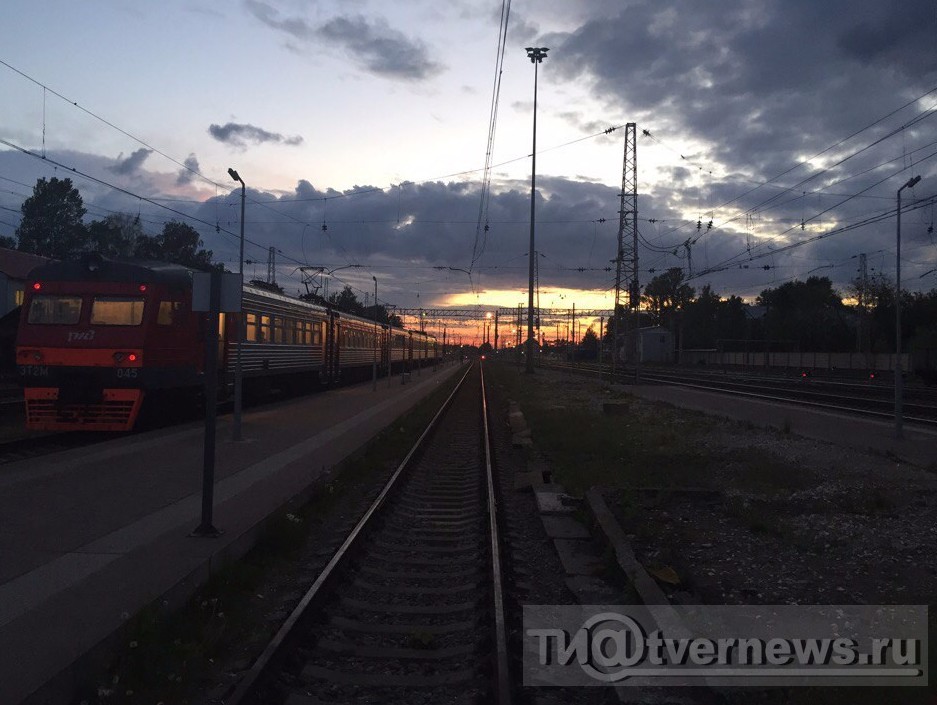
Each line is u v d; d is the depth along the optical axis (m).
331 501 11.69
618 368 75.25
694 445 18.25
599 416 26.20
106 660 5.23
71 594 6.23
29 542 7.92
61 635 5.33
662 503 11.49
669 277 115.38
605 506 10.61
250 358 23.92
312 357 32.25
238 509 9.59
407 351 64.06
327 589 7.11
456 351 146.00
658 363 101.50
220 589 7.02
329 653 5.83
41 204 55.78
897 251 18.80
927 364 45.72
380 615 6.82
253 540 8.62
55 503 9.92
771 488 12.64
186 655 5.48
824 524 9.99
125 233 59.72
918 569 8.03
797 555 8.64
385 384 45.47
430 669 5.62
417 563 8.56
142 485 11.22
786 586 7.52
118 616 5.71
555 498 12.12
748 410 27.81
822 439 18.84
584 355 118.69
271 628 6.20
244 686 4.74
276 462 13.68
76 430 18.03
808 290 87.69
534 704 5.04
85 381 16.61
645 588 6.96
